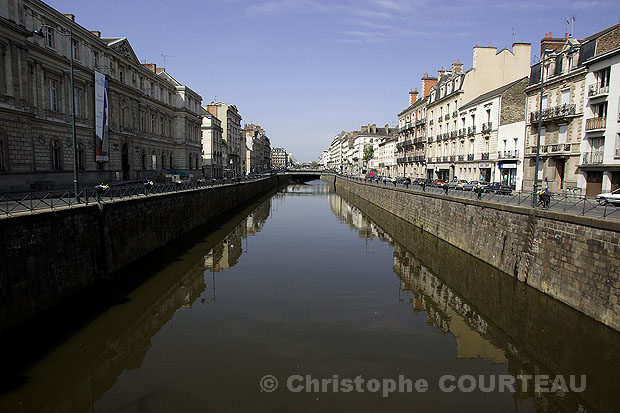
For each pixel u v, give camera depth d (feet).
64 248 41.42
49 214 38.88
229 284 52.01
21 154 77.25
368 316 41.50
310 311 42.65
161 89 160.04
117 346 34.19
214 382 28.53
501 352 33.78
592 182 76.64
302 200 187.11
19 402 25.98
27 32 75.97
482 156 117.08
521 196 68.59
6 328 32.76
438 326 39.17
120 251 54.03
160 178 144.77
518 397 27.02
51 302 39.11
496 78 134.51
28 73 80.64
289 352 33.27
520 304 43.47
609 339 33.14
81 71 98.53
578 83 80.23
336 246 76.84
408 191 102.83
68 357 31.58
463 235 66.90
